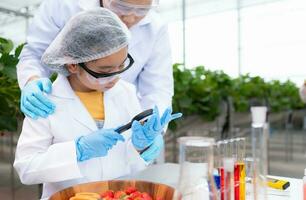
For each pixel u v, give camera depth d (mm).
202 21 8086
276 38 8328
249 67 8445
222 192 820
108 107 1175
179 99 3348
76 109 1119
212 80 3855
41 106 1074
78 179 1086
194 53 7586
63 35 1048
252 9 8297
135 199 800
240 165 890
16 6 7004
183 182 728
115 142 1027
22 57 1526
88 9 1189
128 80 1546
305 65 8016
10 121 2039
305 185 936
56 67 1114
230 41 8398
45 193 1120
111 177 1143
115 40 979
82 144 990
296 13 8023
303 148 6273
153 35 1542
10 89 1978
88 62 1003
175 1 7473
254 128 1050
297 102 5977
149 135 1074
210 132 3783
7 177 3311
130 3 1198
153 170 1329
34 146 1038
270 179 1166
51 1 1508
